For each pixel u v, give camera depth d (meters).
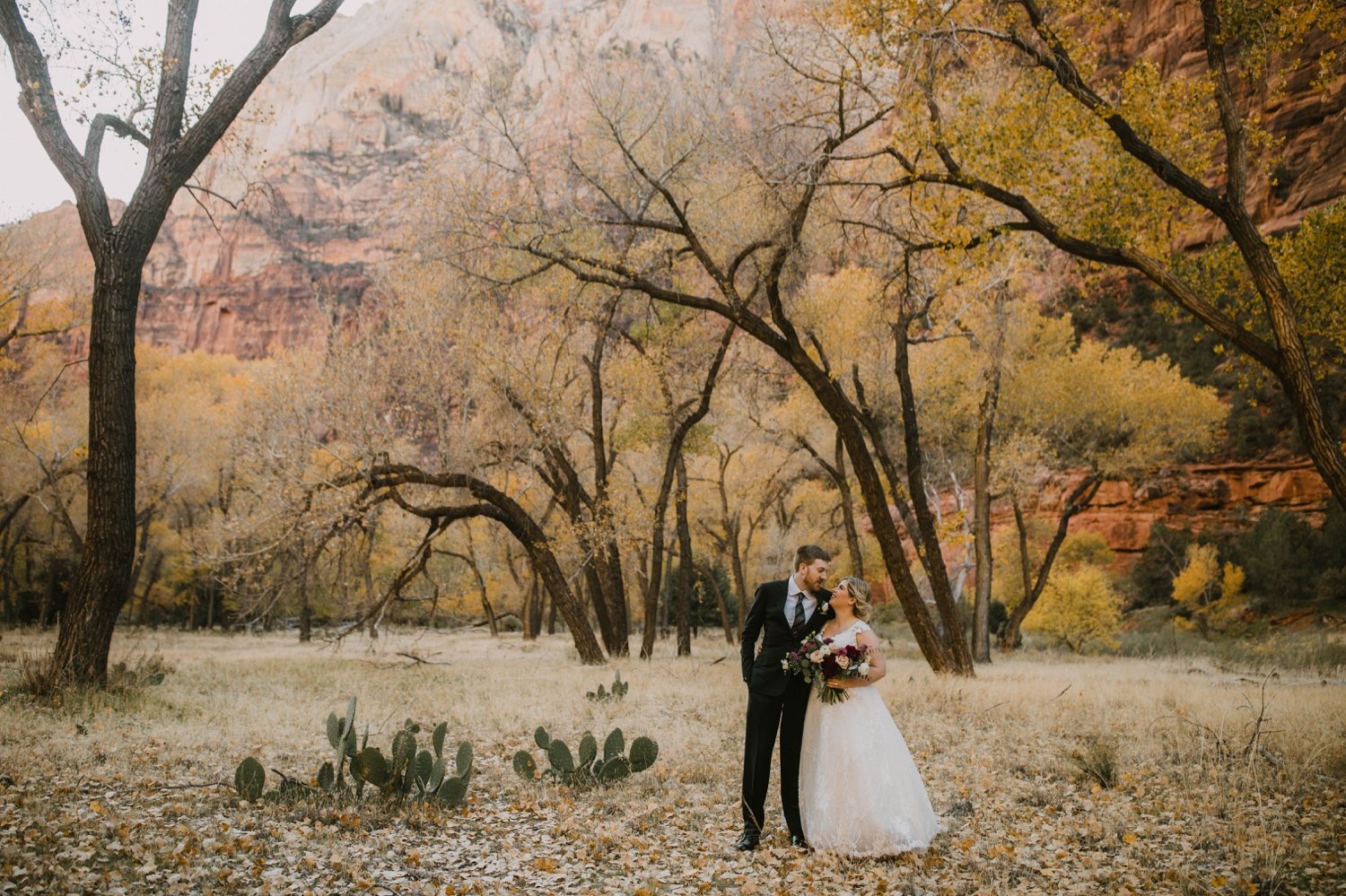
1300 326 11.07
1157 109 9.66
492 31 174.50
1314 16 8.88
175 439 36.22
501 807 5.88
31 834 4.51
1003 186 9.73
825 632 5.17
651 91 15.63
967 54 9.30
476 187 14.23
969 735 8.47
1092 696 11.03
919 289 15.60
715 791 6.33
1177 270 10.45
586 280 13.80
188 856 4.41
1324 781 6.36
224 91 10.72
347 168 157.75
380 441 16.47
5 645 20.38
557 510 29.45
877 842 4.75
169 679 12.89
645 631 19.36
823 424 25.30
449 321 16.95
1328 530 33.06
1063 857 4.80
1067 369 23.17
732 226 13.78
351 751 5.91
